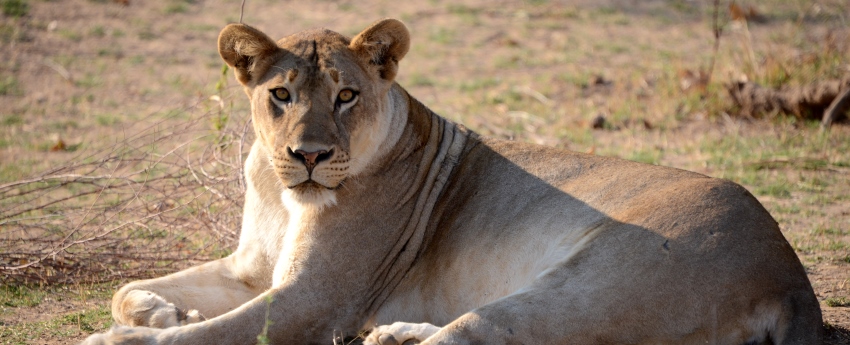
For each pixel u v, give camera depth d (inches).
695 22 1122.0
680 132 680.4
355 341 321.7
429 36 1071.6
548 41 1048.2
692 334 267.7
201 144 578.6
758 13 1113.4
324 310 312.7
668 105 735.1
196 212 460.4
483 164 344.5
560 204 311.6
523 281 307.1
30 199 516.1
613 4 1213.1
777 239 285.4
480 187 335.9
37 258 413.1
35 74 899.4
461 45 1036.5
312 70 309.1
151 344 279.0
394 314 332.2
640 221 286.8
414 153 342.6
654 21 1130.7
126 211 449.1
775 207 490.3
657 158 597.9
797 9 1135.6
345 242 318.3
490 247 317.1
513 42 1032.2
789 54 800.9
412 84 876.6
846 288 370.0
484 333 265.6
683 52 963.3
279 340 300.5
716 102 719.1
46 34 1019.3
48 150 666.8
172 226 449.7
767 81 755.4
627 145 640.4
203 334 284.5
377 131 326.6
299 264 312.3
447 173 349.7
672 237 278.2
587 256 283.7
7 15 1056.8
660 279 270.8
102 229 448.1
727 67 804.6
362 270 322.0
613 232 287.7
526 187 325.7
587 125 704.4
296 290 307.6
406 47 327.6
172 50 991.6
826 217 474.3
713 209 287.0
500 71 928.9
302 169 299.1
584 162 331.0
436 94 840.9
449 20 1146.0
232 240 437.1
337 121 307.9
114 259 420.5
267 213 340.2
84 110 784.3
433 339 264.2
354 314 322.7
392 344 288.7
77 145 671.8
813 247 424.2
